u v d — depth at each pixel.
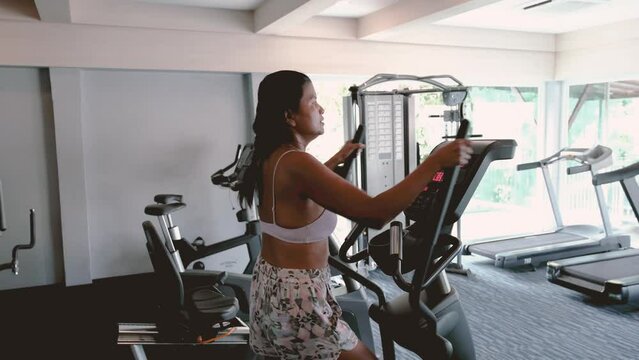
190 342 2.47
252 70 5.08
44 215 4.71
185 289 2.71
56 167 4.71
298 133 1.49
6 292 4.59
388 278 4.79
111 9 4.50
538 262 4.95
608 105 6.29
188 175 5.20
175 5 4.71
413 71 5.75
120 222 4.96
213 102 5.24
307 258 1.46
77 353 3.28
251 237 4.09
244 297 3.20
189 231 5.23
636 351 3.14
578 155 5.13
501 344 3.29
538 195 6.81
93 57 4.54
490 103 6.52
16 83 4.54
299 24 5.00
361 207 1.30
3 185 4.57
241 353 2.98
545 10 4.89
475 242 5.43
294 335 1.44
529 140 6.80
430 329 1.79
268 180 1.47
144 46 4.69
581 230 5.60
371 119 4.70
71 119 4.58
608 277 3.93
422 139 6.23
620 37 5.57
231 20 4.93
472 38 5.91
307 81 1.48
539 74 6.44
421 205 1.96
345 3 4.65
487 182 6.74
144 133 5.00
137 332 2.54
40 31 4.37
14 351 3.32
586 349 3.18
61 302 4.32
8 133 4.55
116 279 4.94
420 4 4.30
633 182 4.20
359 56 5.47
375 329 3.57
